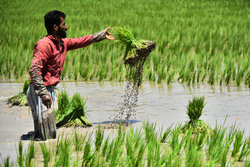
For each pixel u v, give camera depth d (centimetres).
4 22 2945
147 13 3684
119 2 4691
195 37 2384
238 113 1034
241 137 743
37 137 815
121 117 979
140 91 1303
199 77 1520
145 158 690
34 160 688
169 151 724
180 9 4056
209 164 636
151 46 927
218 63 1595
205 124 875
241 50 1950
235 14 3584
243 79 1493
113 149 701
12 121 962
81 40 879
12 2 4588
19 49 1881
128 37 930
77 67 1617
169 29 2641
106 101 1165
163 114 1025
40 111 805
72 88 1348
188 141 745
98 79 1512
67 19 3131
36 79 792
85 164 646
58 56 827
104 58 1731
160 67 1552
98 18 3198
